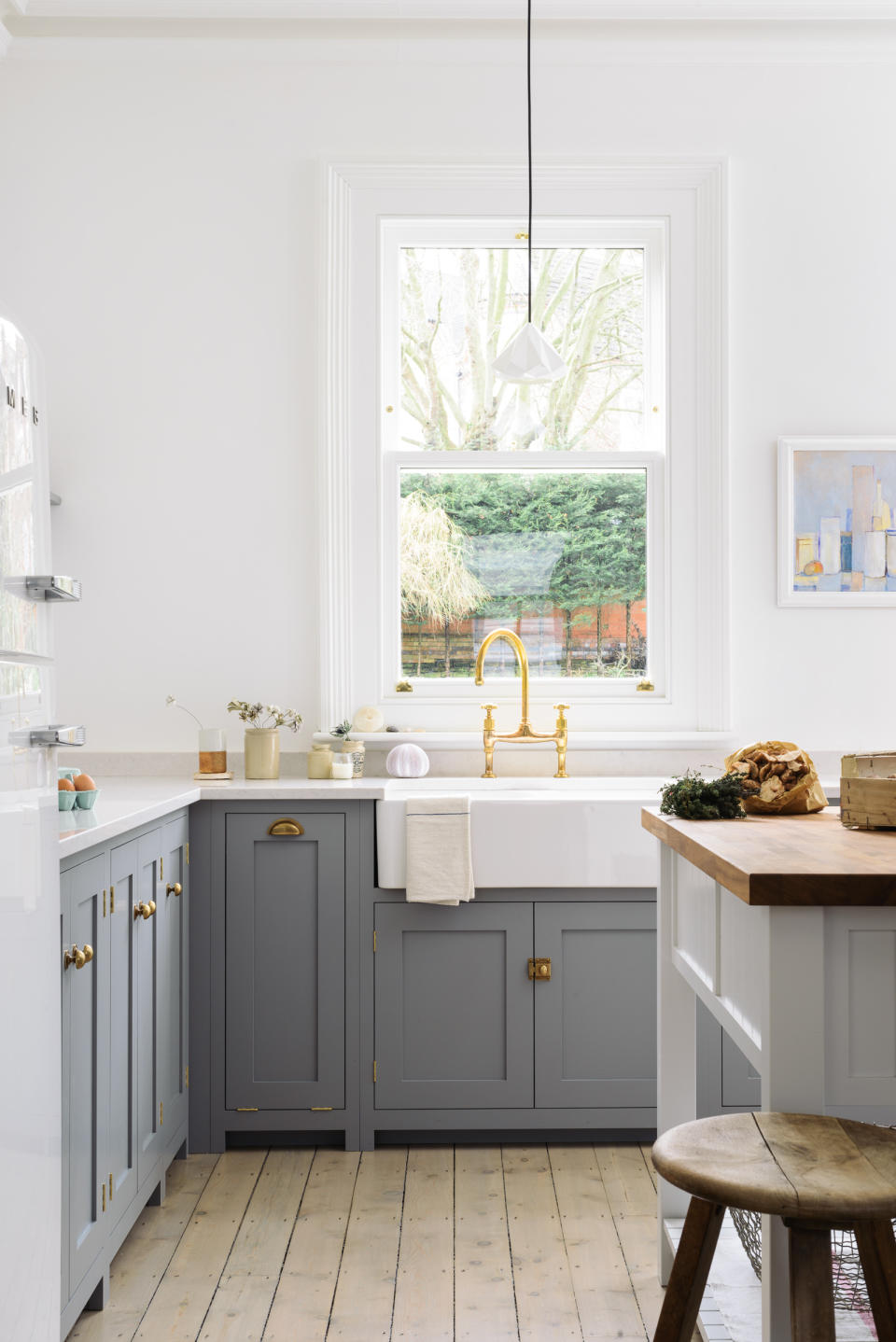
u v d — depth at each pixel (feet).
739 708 11.25
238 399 11.18
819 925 4.61
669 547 11.25
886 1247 4.16
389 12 10.85
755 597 11.27
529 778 10.82
